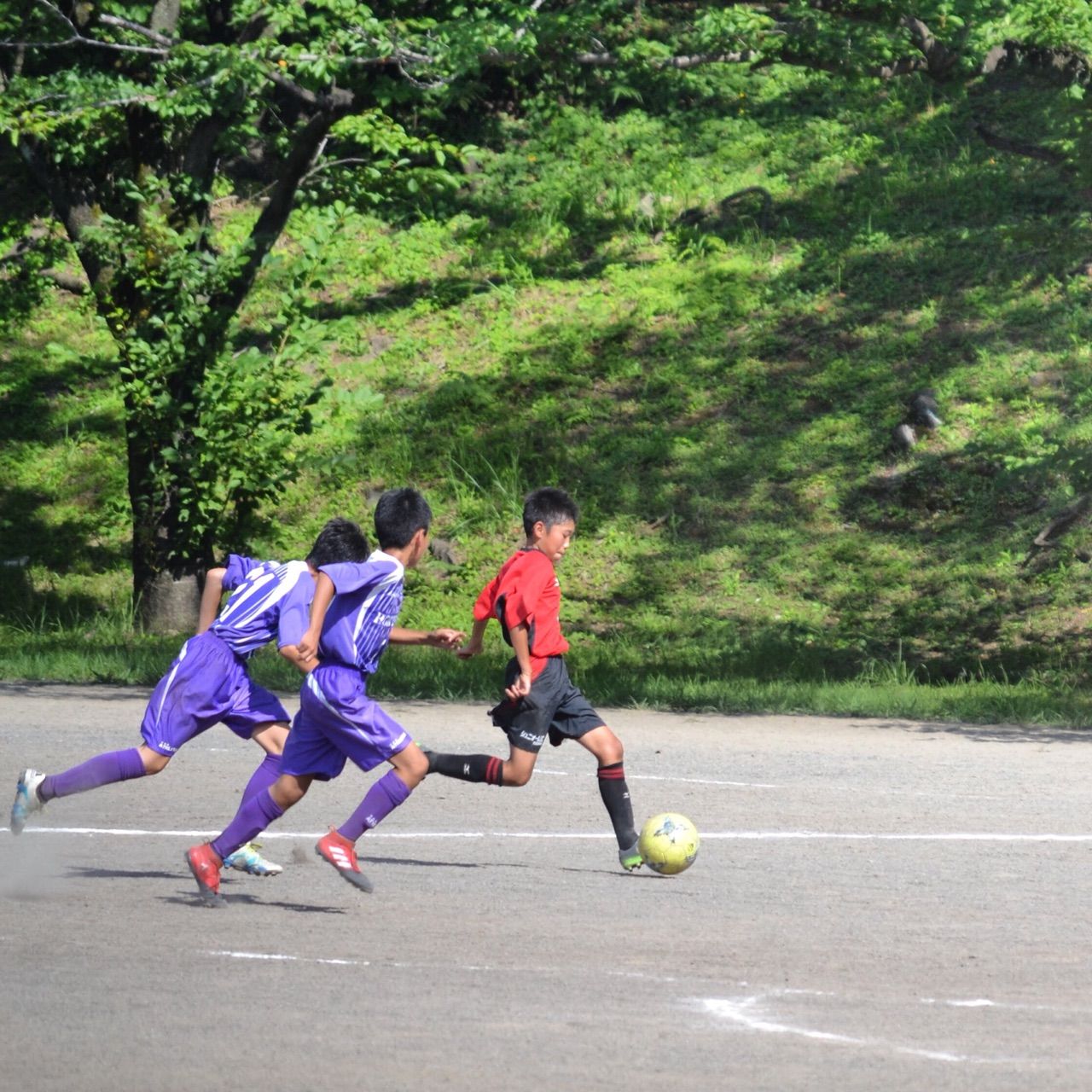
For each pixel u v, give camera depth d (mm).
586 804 19672
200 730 14930
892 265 56219
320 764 14000
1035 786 21578
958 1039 9859
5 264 46688
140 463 41969
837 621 43469
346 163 41781
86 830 17266
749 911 13711
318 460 41438
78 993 10656
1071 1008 10672
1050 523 41625
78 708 28516
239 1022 10000
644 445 50656
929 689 34031
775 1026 10078
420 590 46188
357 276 59250
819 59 35312
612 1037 9789
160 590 42375
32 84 40031
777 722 29156
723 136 64750
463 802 19641
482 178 63938
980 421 49219
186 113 37906
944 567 44781
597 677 34719
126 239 39844
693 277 57219
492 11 36406
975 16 34594
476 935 12609
